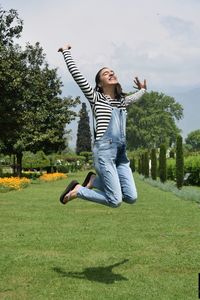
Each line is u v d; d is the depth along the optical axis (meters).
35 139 38.59
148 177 42.34
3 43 33.28
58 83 43.50
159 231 10.95
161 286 6.23
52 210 15.88
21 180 30.47
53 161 62.56
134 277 6.71
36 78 37.81
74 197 6.18
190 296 5.79
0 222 12.82
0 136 33.62
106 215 14.31
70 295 5.86
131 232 10.81
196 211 15.41
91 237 10.09
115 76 6.14
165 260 7.75
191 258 7.88
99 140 5.94
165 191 25.98
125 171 6.12
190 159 34.16
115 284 6.34
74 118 44.03
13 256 8.16
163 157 32.59
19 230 11.25
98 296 5.80
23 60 36.97
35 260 7.82
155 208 16.39
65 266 7.40
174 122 113.62
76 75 6.09
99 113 6.00
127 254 8.27
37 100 38.44
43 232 10.88
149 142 110.38
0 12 33.28
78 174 57.19
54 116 42.16
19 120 33.16
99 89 6.21
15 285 6.34
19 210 15.95
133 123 110.94
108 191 5.92
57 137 41.69
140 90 6.70
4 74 30.56
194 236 10.19
